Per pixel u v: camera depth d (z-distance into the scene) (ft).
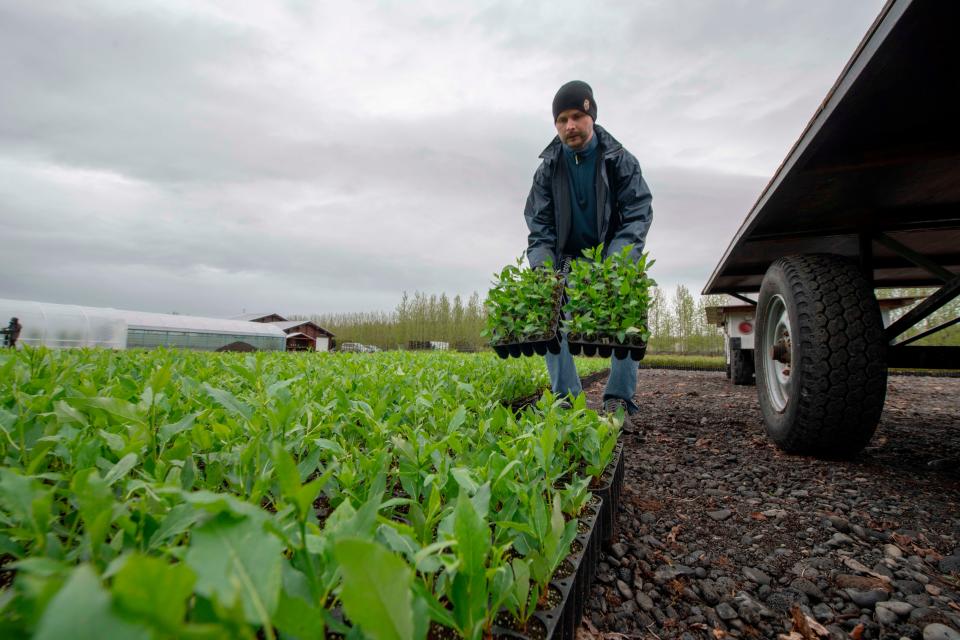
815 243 11.56
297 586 1.87
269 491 3.66
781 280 8.84
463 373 12.10
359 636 1.86
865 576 4.82
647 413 14.73
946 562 4.99
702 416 13.99
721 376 36.70
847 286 7.90
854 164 6.82
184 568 1.12
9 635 1.24
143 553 2.18
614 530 5.72
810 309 7.95
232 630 1.27
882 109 5.78
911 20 4.19
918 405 16.37
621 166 10.99
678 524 6.12
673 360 54.03
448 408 6.29
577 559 3.55
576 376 12.30
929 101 5.58
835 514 6.27
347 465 3.66
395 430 5.12
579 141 10.81
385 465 3.89
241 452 3.59
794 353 8.26
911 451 9.18
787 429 8.66
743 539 5.69
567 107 10.59
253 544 1.55
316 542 1.97
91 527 1.91
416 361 15.03
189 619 1.65
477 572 2.22
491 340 9.45
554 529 3.08
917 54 4.67
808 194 8.00
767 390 9.89
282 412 3.83
